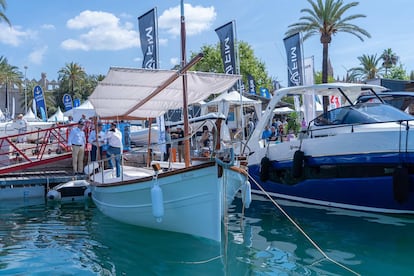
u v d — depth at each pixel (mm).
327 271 6484
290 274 6375
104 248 8055
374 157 9891
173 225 8234
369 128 10469
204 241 7840
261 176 12789
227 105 22078
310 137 11727
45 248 8156
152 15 14992
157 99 10859
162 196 7691
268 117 13164
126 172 11367
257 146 13336
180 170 7648
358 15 27828
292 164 11617
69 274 6633
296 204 11883
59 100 68688
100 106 10812
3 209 12500
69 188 14047
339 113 11406
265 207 11562
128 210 9016
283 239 8344
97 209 12328
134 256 7488
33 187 14352
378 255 7215
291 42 20125
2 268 6945
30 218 11156
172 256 7398
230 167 7426
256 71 41656
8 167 15273
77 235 9141
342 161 10492
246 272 6492
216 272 6535
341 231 8805
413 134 9406
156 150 15570
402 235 8383
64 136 20875
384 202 10102
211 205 7527
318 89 12867
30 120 36438
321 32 28719
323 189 11109
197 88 9961
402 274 6336
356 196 10508
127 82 8734
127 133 16797
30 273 6695
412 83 20750
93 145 15156
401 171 9289
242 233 8859
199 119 13820
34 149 20484
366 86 12180
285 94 12930
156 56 14953
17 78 56688
